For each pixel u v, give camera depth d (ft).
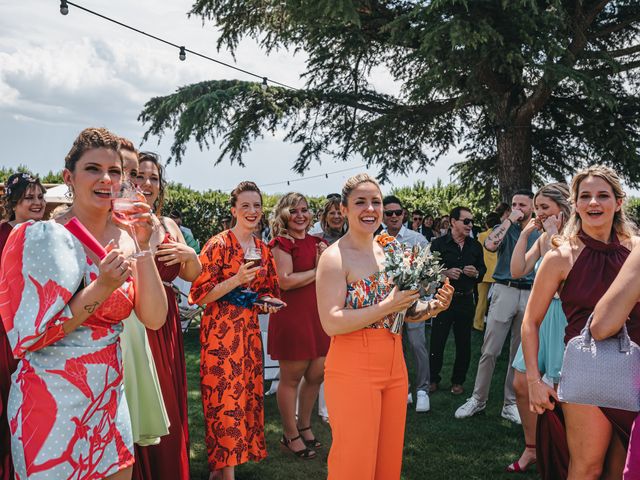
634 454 8.87
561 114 50.34
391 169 55.57
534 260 15.93
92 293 7.61
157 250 12.16
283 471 14.97
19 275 7.58
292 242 16.16
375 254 10.79
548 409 10.61
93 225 8.53
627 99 48.52
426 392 19.77
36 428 7.56
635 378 9.34
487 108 41.34
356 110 57.16
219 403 13.56
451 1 37.81
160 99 56.34
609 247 10.16
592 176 10.45
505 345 29.07
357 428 9.99
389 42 40.98
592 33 47.73
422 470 15.06
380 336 10.24
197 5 51.88
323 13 40.32
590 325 9.63
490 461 15.58
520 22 38.17
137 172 11.65
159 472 11.62
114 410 8.25
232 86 53.88
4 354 8.79
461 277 21.40
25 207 14.14
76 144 8.36
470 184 58.95
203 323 13.98
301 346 15.64
